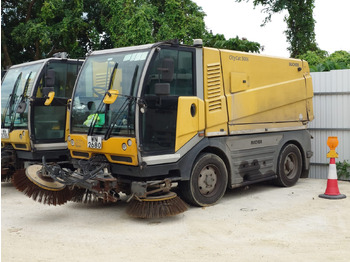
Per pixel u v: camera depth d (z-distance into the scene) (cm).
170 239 516
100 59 650
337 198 736
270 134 795
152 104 588
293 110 845
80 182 592
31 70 838
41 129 807
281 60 816
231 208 673
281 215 628
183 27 1858
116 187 611
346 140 935
